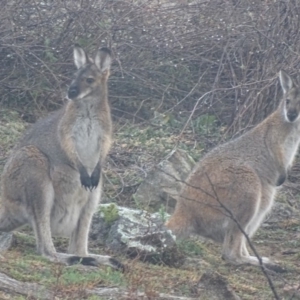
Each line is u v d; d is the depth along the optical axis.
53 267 12.80
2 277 11.55
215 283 12.12
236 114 21.28
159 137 20.84
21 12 22.84
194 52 23.20
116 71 22.75
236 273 14.43
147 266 13.81
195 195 15.12
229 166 15.33
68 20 22.94
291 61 21.19
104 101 15.09
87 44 22.77
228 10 23.19
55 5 23.11
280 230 17.20
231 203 14.98
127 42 22.92
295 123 16.39
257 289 13.29
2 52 22.61
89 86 14.95
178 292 12.34
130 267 13.14
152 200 17.27
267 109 21.00
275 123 16.38
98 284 12.12
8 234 13.95
